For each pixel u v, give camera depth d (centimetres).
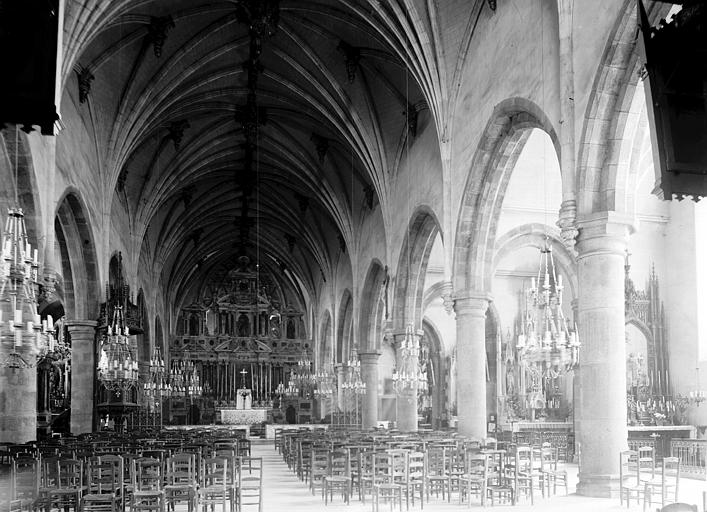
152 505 1338
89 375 3077
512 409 4109
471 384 2511
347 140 3662
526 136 2311
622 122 1614
